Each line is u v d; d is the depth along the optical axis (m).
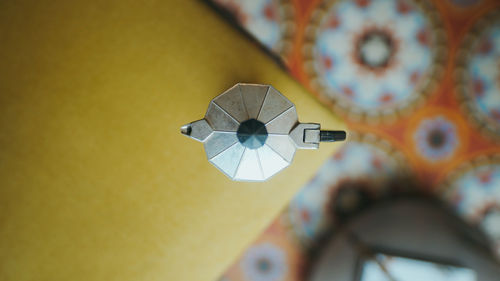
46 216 0.48
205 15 0.49
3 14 0.45
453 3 0.66
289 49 0.69
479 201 0.75
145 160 0.49
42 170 0.48
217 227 0.52
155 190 0.50
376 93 0.73
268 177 0.42
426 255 0.69
